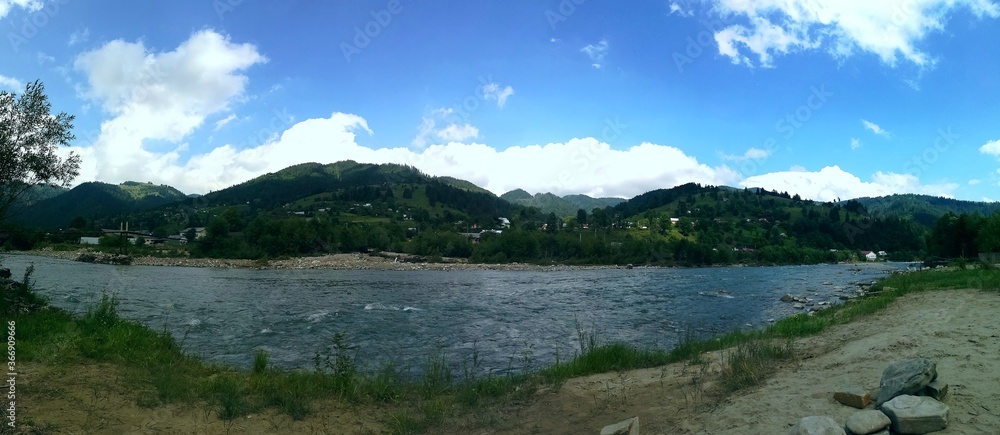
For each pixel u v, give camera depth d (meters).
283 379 10.20
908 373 6.09
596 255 108.06
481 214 189.50
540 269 91.81
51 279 42.00
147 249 93.75
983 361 7.58
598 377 10.77
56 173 15.77
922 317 14.39
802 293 40.16
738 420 6.31
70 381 8.55
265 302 31.73
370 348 17.33
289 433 7.36
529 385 9.98
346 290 42.12
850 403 6.20
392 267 89.00
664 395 8.55
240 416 7.94
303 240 98.50
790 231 139.88
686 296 38.53
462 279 59.84
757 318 25.89
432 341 18.78
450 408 8.68
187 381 9.53
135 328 13.05
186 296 34.06
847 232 138.75
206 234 95.69
